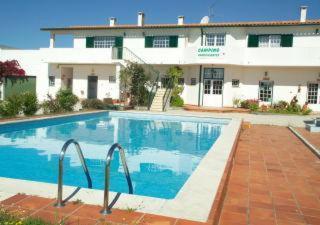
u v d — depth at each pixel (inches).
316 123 606.5
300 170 301.3
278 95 1000.2
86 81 1147.9
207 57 964.6
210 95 1007.0
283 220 186.5
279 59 954.7
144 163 358.0
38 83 1174.3
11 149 400.8
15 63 1159.0
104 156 380.8
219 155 306.5
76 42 1161.4
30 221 145.3
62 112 688.4
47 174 301.0
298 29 967.0
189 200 184.2
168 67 1059.3
